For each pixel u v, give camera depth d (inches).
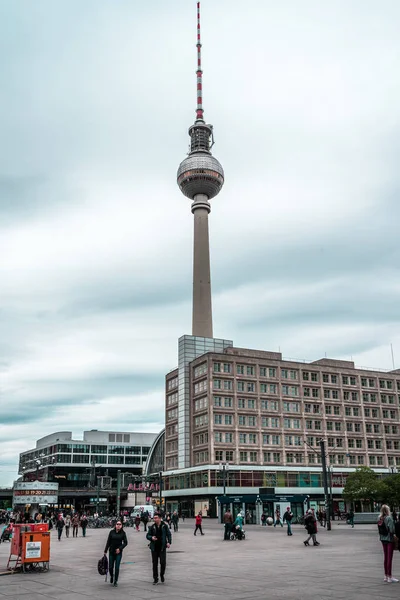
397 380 4879.4
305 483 4131.4
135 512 3149.6
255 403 4183.1
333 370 4589.1
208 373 4092.0
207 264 6225.4
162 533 727.1
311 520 1378.0
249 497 3036.4
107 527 2805.1
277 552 1192.8
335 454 4357.8
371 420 4621.1
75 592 642.2
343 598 566.3
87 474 6505.9
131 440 6998.0
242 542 1563.7
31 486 5000.0
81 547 1470.2
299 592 615.8
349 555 1082.1
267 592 621.6
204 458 3991.1
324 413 4426.7
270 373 4330.7
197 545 1460.4
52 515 3435.0
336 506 4158.5
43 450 7022.6
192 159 6663.4
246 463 3996.1
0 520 2824.8
